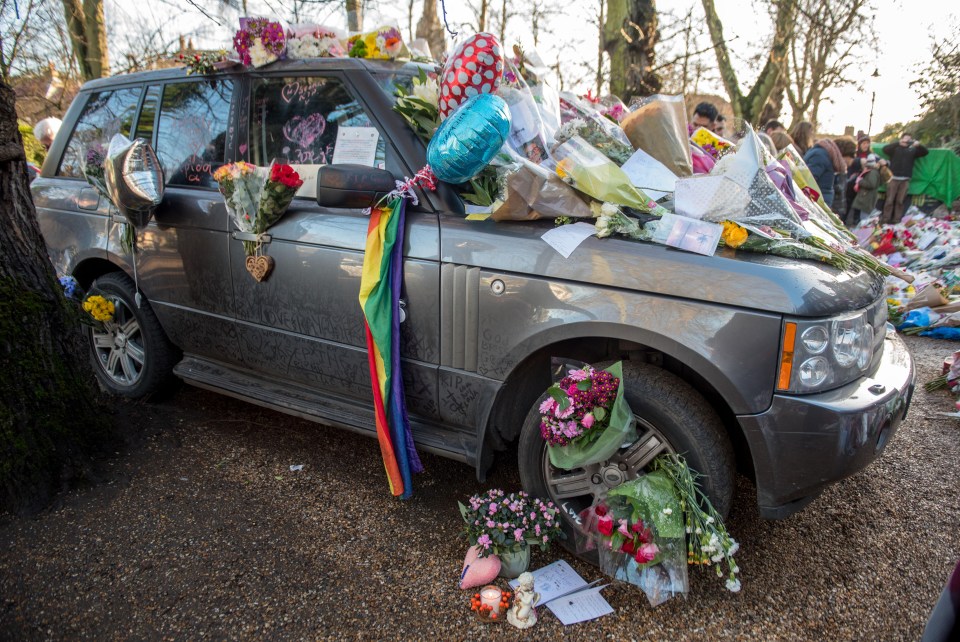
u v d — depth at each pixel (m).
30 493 2.80
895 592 2.33
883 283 2.51
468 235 2.48
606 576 2.42
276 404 3.15
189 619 2.19
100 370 3.97
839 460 2.02
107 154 3.16
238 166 2.82
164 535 2.63
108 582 2.37
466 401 2.59
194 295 3.38
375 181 2.50
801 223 2.35
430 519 2.76
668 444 2.25
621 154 2.60
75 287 3.66
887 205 10.87
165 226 3.40
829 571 2.44
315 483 3.03
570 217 2.37
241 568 2.44
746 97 10.66
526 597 2.15
